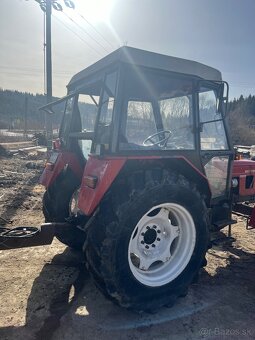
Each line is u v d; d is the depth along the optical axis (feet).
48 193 14.15
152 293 9.77
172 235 10.64
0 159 45.83
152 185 9.47
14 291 11.05
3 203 21.86
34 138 86.58
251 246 15.20
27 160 47.29
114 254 8.96
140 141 10.30
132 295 9.41
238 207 14.89
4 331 9.06
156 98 10.56
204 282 11.92
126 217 9.03
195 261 10.69
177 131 11.07
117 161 9.37
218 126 12.39
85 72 12.00
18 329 9.16
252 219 14.12
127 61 9.64
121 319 9.71
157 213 10.27
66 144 14.48
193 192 10.25
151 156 9.96
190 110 11.30
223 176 12.86
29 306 10.23
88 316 9.81
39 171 37.04
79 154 13.89
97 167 9.58
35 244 10.20
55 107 15.55
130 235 9.18
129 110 10.12
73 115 13.79
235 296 11.05
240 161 15.08
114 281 9.05
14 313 9.87
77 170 13.99
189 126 11.28
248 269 12.98
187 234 10.62
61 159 13.88
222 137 12.54
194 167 10.90
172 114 10.96
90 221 9.44
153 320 9.70
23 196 24.06
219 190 12.80
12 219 18.58
